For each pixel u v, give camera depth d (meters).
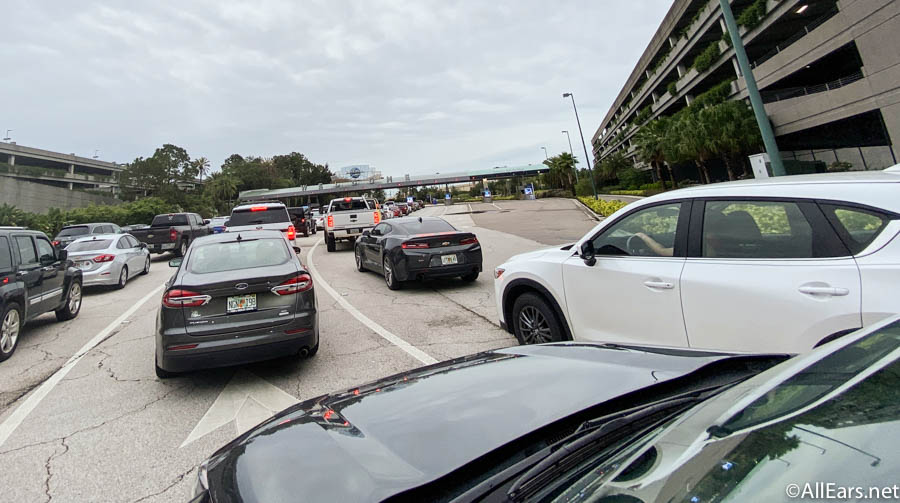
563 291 3.56
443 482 1.05
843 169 22.86
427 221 8.77
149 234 15.48
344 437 1.32
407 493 1.01
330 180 132.88
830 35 19.97
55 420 3.30
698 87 35.81
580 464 1.07
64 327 6.43
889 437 0.71
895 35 16.92
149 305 7.90
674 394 1.53
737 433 0.88
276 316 3.81
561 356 1.97
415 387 1.71
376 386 1.81
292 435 1.40
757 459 0.76
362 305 6.92
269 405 3.46
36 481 2.49
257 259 4.39
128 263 10.47
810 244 2.24
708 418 1.01
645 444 1.03
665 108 42.62
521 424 1.31
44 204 47.09
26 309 5.45
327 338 5.18
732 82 28.95
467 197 97.19
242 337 3.66
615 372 1.69
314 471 1.14
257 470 1.20
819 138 25.83
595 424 1.28
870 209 2.08
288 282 3.92
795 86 27.11
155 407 3.49
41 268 5.96
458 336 5.09
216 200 89.44
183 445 2.88
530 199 58.47
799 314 2.16
